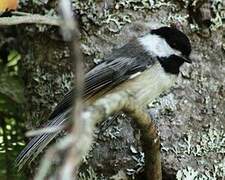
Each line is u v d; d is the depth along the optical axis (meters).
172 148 5.65
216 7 6.10
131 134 5.67
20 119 6.49
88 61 5.99
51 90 6.07
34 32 6.26
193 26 6.07
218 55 6.06
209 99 5.91
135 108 4.18
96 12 6.05
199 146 5.70
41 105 6.11
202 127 5.79
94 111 3.28
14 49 6.89
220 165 5.64
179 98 5.87
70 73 6.02
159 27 5.97
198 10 6.08
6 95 6.52
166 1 6.11
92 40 6.02
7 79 6.62
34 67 6.23
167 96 5.86
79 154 2.38
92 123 2.97
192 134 5.74
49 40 6.15
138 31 6.01
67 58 6.05
